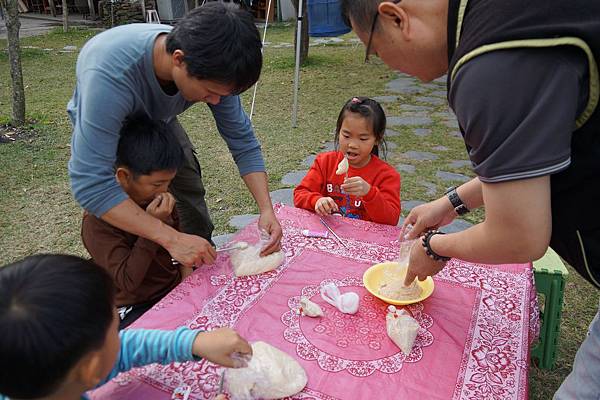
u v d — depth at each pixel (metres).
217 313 1.44
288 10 13.38
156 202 1.66
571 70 0.82
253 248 1.71
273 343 1.32
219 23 1.36
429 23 1.00
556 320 2.08
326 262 1.71
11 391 0.85
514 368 1.24
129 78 1.52
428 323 1.40
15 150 4.59
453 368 1.24
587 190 0.96
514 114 0.84
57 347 0.82
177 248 1.57
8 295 0.83
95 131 1.46
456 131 5.12
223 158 4.50
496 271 1.65
